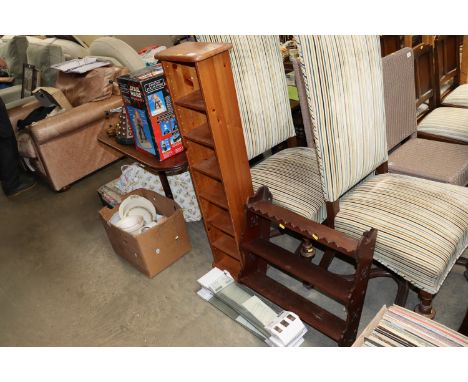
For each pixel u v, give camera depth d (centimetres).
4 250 262
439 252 141
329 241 147
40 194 318
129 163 340
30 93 392
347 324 156
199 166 179
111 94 315
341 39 142
